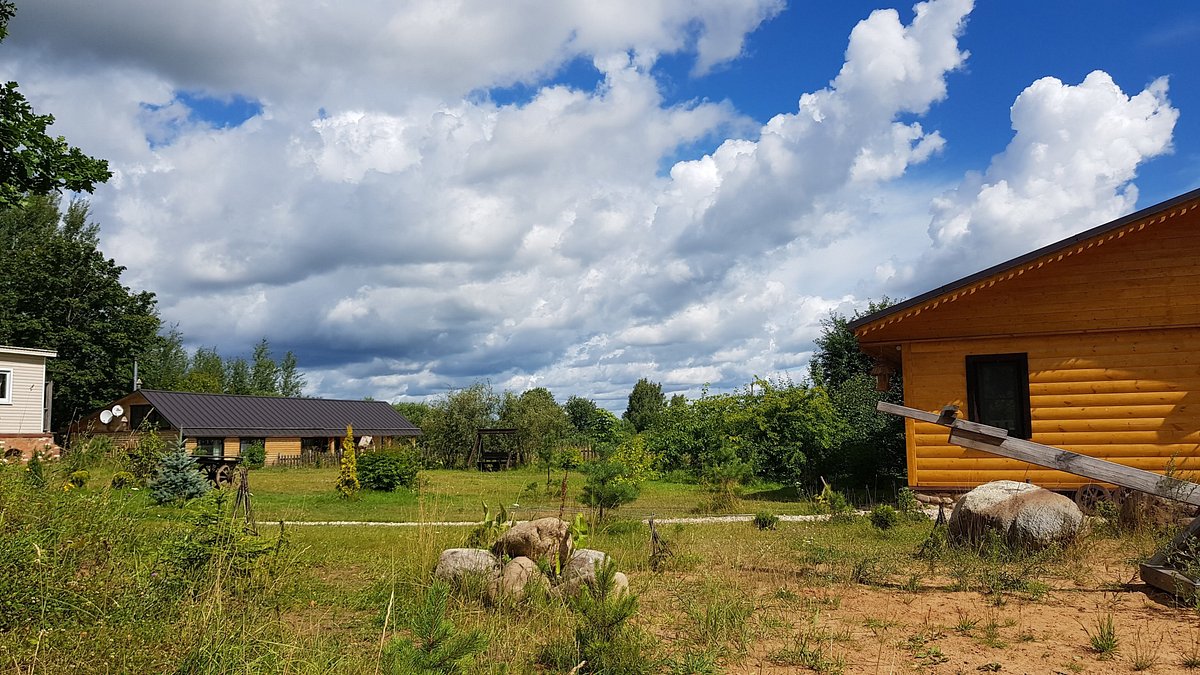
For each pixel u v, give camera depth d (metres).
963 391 15.55
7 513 5.73
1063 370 15.01
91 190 18.78
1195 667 5.17
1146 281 14.65
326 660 5.08
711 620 6.39
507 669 4.74
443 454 47.38
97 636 4.19
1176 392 14.40
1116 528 10.99
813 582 8.40
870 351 17.92
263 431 44.41
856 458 21.78
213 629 4.94
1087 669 5.20
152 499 14.65
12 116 17.08
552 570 7.58
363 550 10.53
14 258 50.06
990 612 6.83
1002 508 9.75
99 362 48.09
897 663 5.43
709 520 15.56
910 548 10.86
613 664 5.04
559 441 47.16
